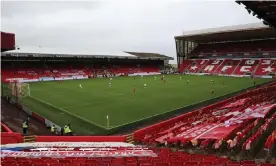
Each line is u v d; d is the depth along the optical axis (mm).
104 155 15227
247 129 18375
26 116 30109
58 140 21750
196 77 72438
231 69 80000
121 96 41562
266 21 22000
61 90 47594
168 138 20000
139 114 30656
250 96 38469
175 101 37594
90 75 73562
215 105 33312
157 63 101625
